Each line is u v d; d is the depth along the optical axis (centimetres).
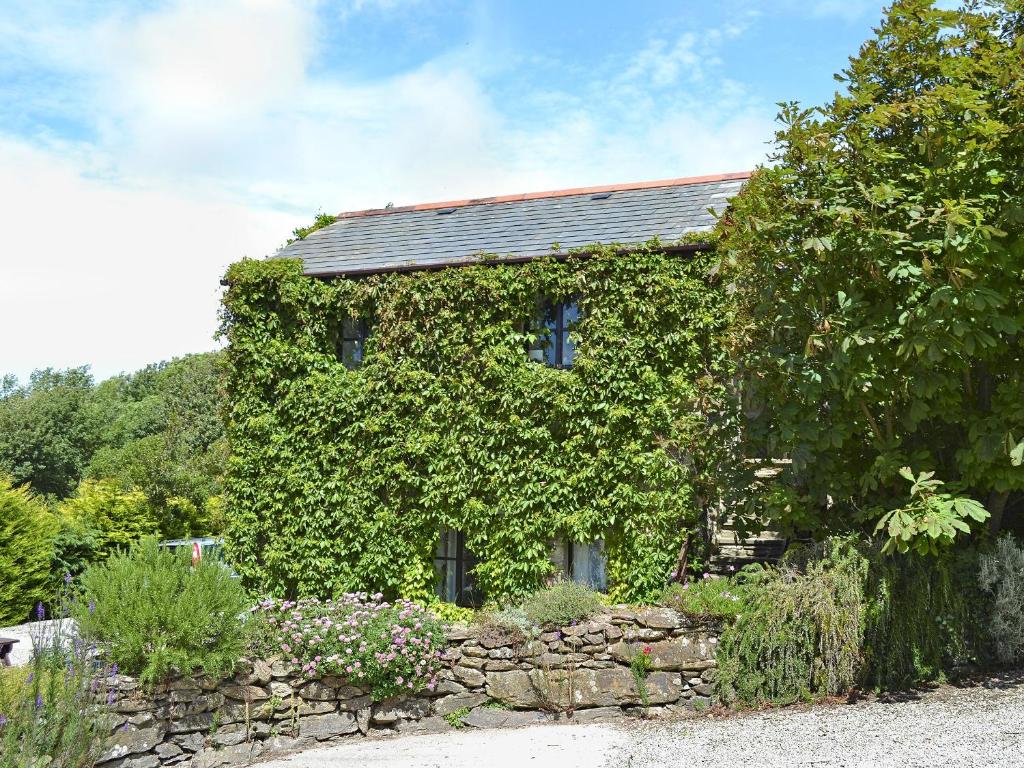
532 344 1224
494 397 1190
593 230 1313
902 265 755
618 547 1130
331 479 1252
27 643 1413
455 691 903
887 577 806
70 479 4231
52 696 665
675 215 1318
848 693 799
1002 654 809
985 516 718
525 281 1195
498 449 1187
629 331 1155
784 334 901
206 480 2720
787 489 893
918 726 668
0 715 636
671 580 1105
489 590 1182
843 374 824
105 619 808
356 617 931
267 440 1288
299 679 884
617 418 1130
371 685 902
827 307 868
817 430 847
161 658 793
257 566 1278
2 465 3978
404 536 1227
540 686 881
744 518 982
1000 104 805
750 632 834
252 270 1298
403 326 1238
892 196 766
